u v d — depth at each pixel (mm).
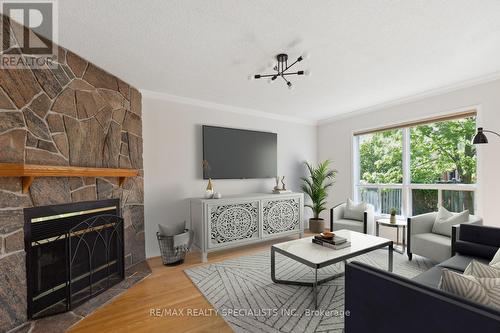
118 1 1552
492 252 1979
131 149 2924
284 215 3863
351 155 4426
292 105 3969
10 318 1691
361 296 1153
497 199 2795
